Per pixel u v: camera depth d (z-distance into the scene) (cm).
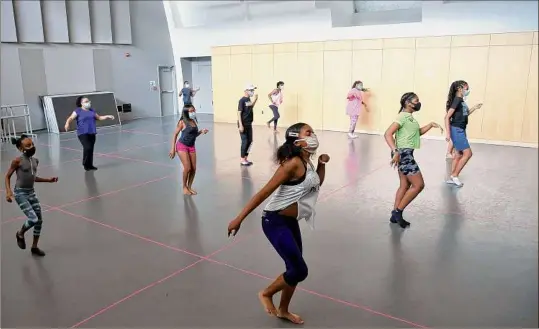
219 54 1566
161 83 1802
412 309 364
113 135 1320
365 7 1334
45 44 1412
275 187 315
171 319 355
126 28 1630
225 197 685
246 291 399
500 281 408
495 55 1105
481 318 348
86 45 1523
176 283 415
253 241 512
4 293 397
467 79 1152
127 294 396
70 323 351
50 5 1401
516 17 1069
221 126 1493
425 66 1204
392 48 1243
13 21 1314
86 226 564
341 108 1358
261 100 1507
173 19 1744
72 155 1030
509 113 1109
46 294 396
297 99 1434
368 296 386
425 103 1220
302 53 1397
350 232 534
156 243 509
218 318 355
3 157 1020
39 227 474
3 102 1330
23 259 467
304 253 476
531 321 342
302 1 1377
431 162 912
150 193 711
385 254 471
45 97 1400
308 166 329
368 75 1295
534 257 457
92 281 420
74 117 851
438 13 1165
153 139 1245
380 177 792
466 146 709
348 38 1316
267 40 1480
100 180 794
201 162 934
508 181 757
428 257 462
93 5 1522
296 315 352
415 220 572
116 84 1631
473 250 478
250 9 1493
